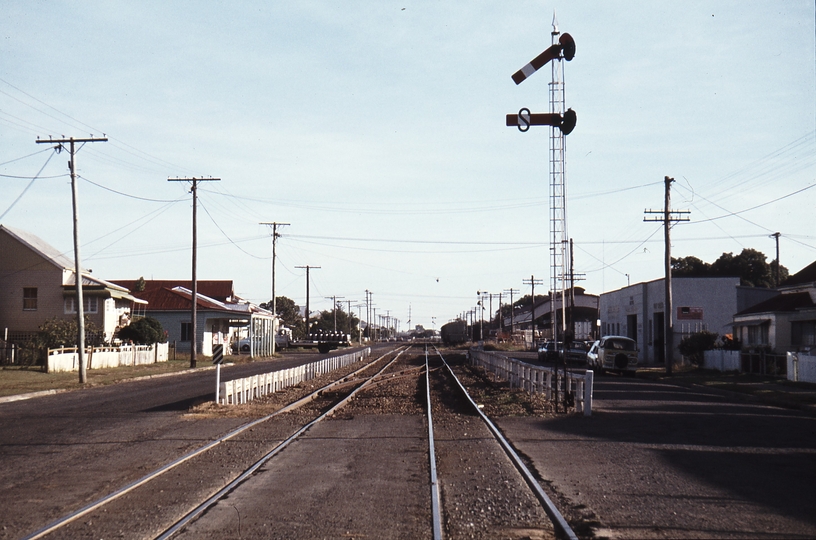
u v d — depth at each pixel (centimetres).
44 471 1070
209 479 985
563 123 1777
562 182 1975
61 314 4300
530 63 1761
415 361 5403
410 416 1808
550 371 2056
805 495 883
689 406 2016
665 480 975
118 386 2909
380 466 1087
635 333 5778
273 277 6325
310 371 3356
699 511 802
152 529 734
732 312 4850
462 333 10375
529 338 9988
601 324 7000
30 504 855
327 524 750
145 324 4681
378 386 2906
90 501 863
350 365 4769
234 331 7562
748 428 1534
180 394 2456
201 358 5294
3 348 3828
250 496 881
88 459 1170
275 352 6894
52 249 4634
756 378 3131
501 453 1205
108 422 1684
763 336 3925
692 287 4888
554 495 883
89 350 3719
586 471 1042
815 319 3344
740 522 754
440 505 837
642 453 1204
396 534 715
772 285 7706
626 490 912
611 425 1591
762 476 1003
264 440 1364
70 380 2984
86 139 3027
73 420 1736
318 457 1170
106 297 4441
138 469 1068
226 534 713
